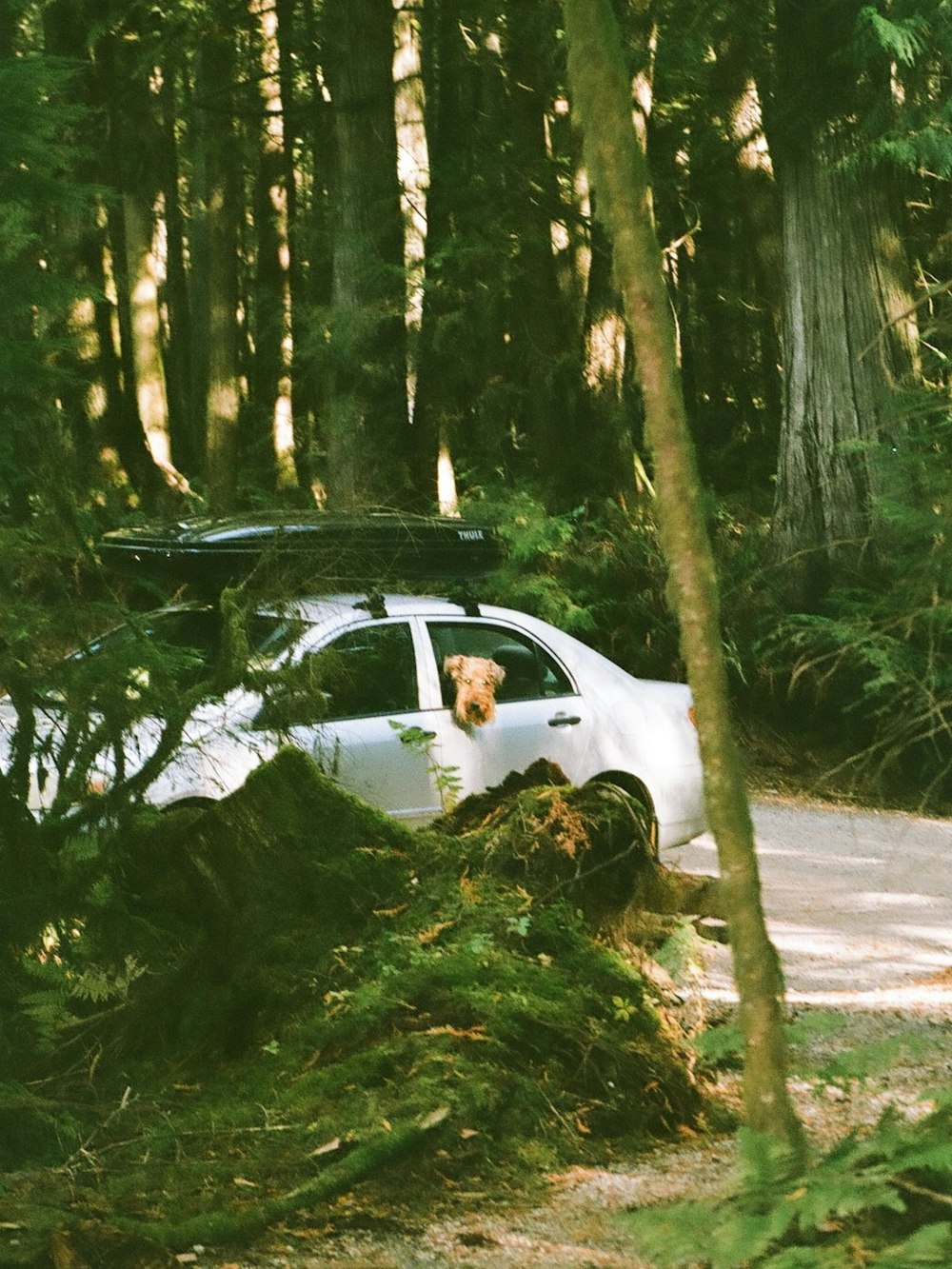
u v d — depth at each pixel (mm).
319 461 25812
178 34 21859
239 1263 4246
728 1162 5172
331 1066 5527
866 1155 2828
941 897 10570
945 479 6328
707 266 30594
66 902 6453
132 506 22531
